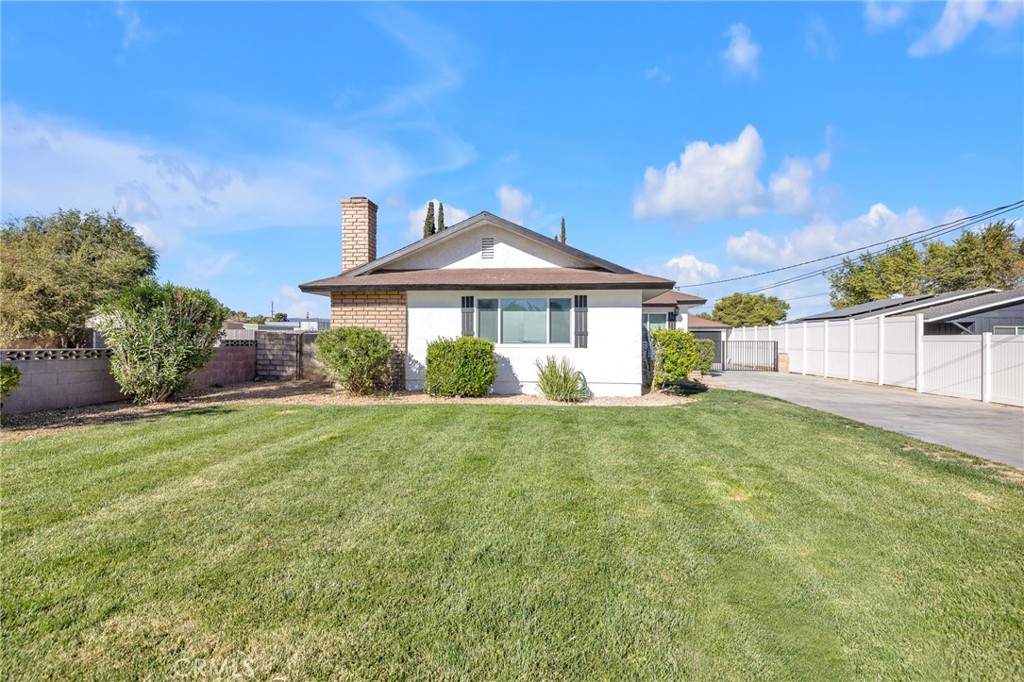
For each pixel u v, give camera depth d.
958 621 2.68
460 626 2.55
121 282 24.89
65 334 22.41
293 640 2.43
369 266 12.88
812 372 22.34
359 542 3.52
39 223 27.94
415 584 2.96
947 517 4.15
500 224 13.14
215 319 10.91
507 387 12.08
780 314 57.84
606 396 11.74
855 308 27.14
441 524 3.86
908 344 15.73
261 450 6.04
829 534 3.78
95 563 3.16
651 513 4.16
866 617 2.70
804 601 2.85
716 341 31.67
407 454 5.93
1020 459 6.18
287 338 16.12
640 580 3.05
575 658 2.32
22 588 2.84
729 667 2.27
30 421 8.02
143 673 2.19
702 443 6.68
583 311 11.97
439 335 12.20
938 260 33.31
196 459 5.61
